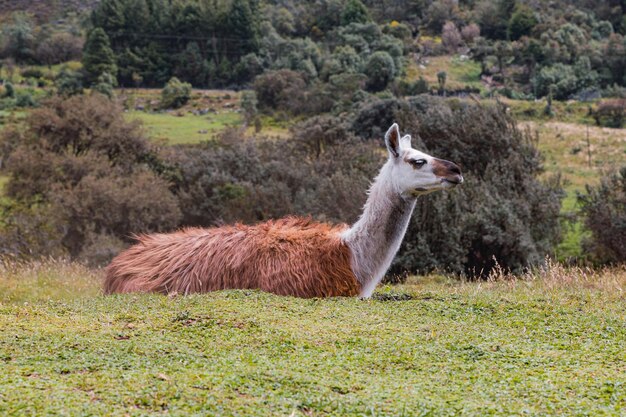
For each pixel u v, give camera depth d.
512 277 20.00
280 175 55.59
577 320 11.21
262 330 9.95
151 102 146.25
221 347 9.20
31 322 10.23
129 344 9.06
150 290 13.52
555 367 8.65
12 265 22.42
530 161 39.84
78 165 51.66
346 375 8.11
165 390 7.13
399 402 7.10
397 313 11.44
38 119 56.78
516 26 187.38
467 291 15.95
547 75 151.25
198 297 12.22
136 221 45.84
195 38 177.50
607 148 92.06
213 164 56.25
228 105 142.38
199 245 13.79
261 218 51.53
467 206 33.91
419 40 193.25
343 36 178.75
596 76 156.75
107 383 7.35
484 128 40.22
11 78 160.00
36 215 44.62
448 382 8.02
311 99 130.50
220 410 6.71
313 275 13.16
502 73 165.62
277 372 7.93
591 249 40.81
